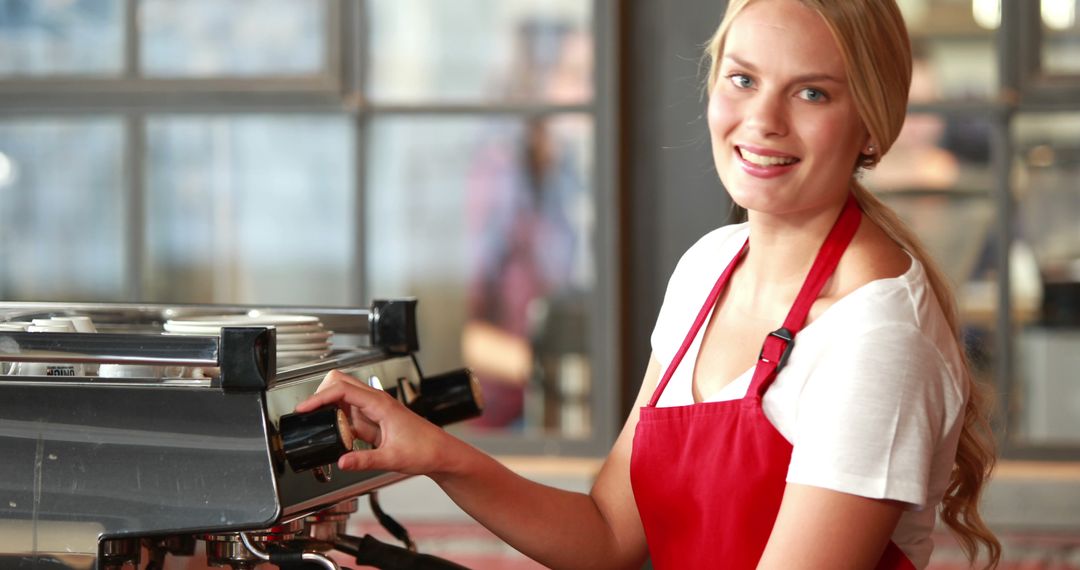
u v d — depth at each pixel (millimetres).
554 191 4586
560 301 4605
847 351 1283
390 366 1620
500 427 4637
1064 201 4434
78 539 1257
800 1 1308
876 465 1246
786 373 1343
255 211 4672
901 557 1345
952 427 1305
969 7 4414
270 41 4578
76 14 4605
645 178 4512
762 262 1432
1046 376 4445
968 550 1532
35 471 1268
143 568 1314
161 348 1262
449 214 4637
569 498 1537
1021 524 4105
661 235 4496
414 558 1493
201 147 4652
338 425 1258
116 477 1256
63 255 4703
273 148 4648
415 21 4586
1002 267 4430
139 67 4613
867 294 1312
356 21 4555
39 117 4652
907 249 1409
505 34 4562
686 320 1545
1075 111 4383
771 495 1342
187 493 1239
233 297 4695
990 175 4438
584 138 4559
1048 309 4449
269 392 1261
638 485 1448
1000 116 4414
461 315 4664
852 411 1256
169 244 4695
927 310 1312
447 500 4285
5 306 1763
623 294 4547
